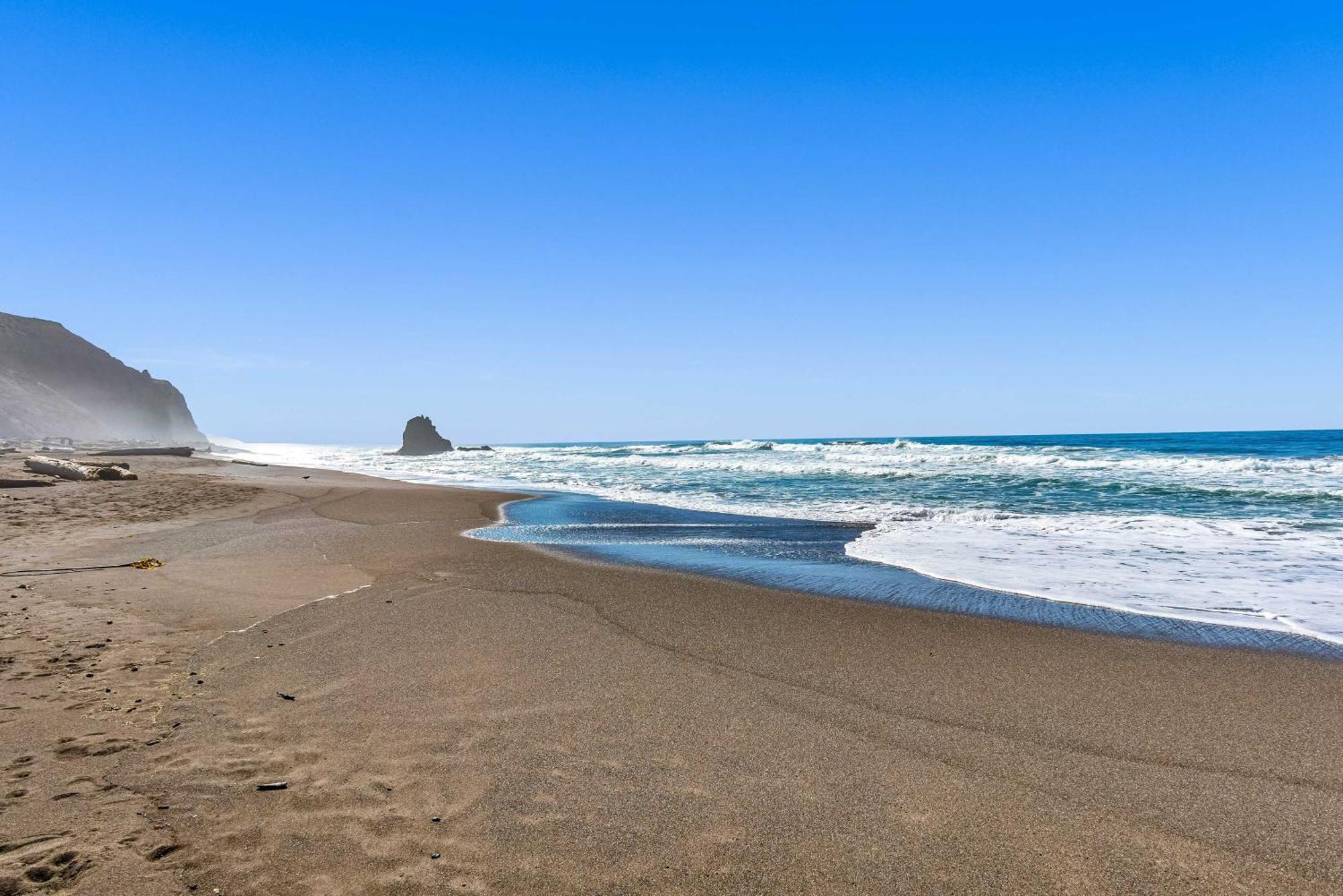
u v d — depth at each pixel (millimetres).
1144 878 3113
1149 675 5723
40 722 4547
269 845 3287
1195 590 8703
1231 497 17375
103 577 9156
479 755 4223
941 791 3857
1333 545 11547
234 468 37688
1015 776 4035
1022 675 5730
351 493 22641
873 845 3357
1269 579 9297
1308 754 4285
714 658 6094
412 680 5477
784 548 11875
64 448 61719
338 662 5891
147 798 3656
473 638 6621
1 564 9859
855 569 10039
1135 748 4383
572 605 7906
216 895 2934
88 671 5527
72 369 112438
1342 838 3400
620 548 11953
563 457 58875
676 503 19234
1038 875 3133
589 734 4543
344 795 3736
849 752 4324
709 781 3951
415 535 13430
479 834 3412
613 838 3393
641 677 5613
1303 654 6191
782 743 4445
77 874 3023
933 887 3059
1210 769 4105
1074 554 11086
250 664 5812
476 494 22609
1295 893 3008
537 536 13508
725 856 3268
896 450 42750
